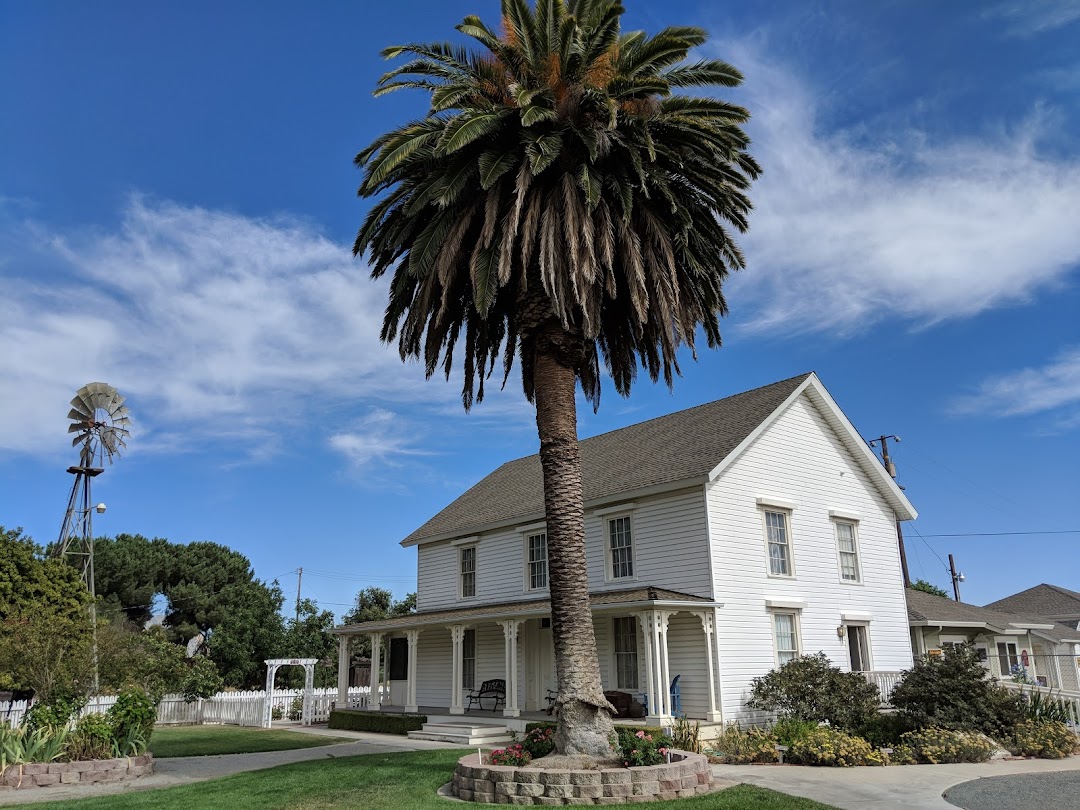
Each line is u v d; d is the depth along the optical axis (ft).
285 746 66.74
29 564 93.35
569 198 43.52
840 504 81.05
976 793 37.58
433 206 49.01
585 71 46.03
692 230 49.06
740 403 82.17
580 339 46.93
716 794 37.06
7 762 46.80
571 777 36.60
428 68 47.96
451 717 73.87
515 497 92.27
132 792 42.57
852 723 57.82
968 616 94.84
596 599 67.67
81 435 116.26
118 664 57.98
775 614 70.69
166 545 178.60
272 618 146.00
